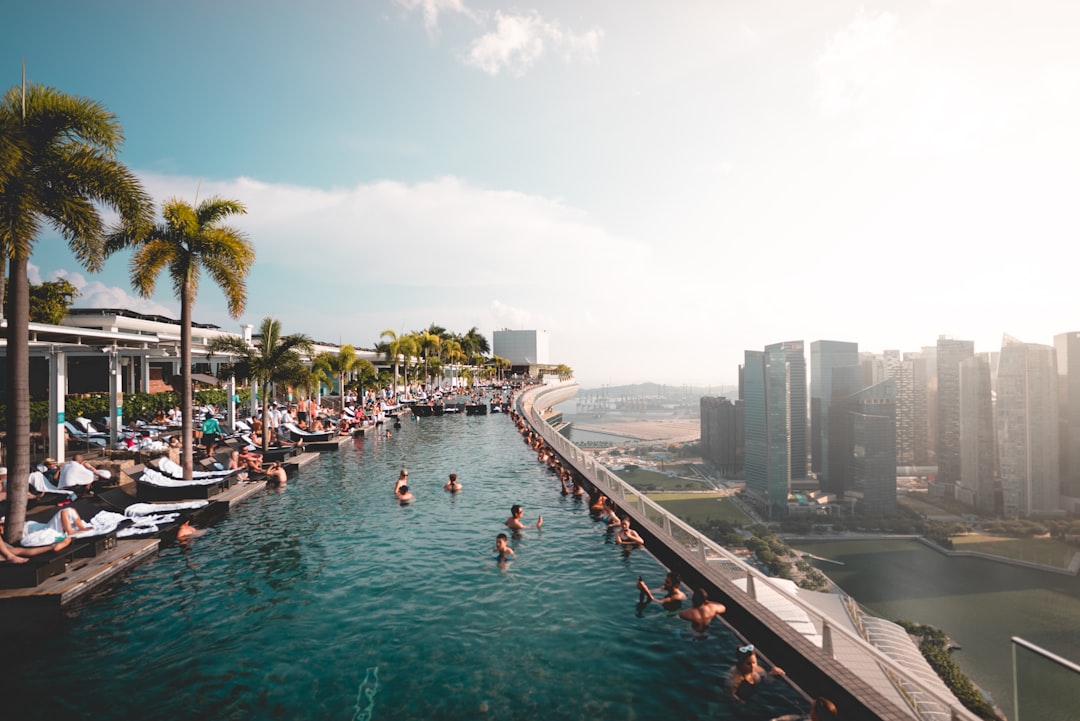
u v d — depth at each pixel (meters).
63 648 8.96
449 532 15.79
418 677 8.08
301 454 29.09
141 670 8.30
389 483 22.95
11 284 11.51
